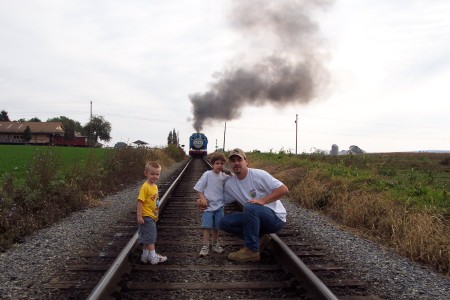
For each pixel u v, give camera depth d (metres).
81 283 4.34
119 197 11.64
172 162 32.12
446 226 6.96
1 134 97.25
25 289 4.22
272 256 5.45
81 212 9.12
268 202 5.32
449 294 4.48
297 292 4.09
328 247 6.30
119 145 20.05
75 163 12.08
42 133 96.69
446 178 15.91
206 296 4.04
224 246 6.12
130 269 4.66
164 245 6.09
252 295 4.09
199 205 5.58
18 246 6.05
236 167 5.45
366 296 4.12
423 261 5.84
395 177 14.66
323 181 11.86
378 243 6.84
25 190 8.46
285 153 27.00
